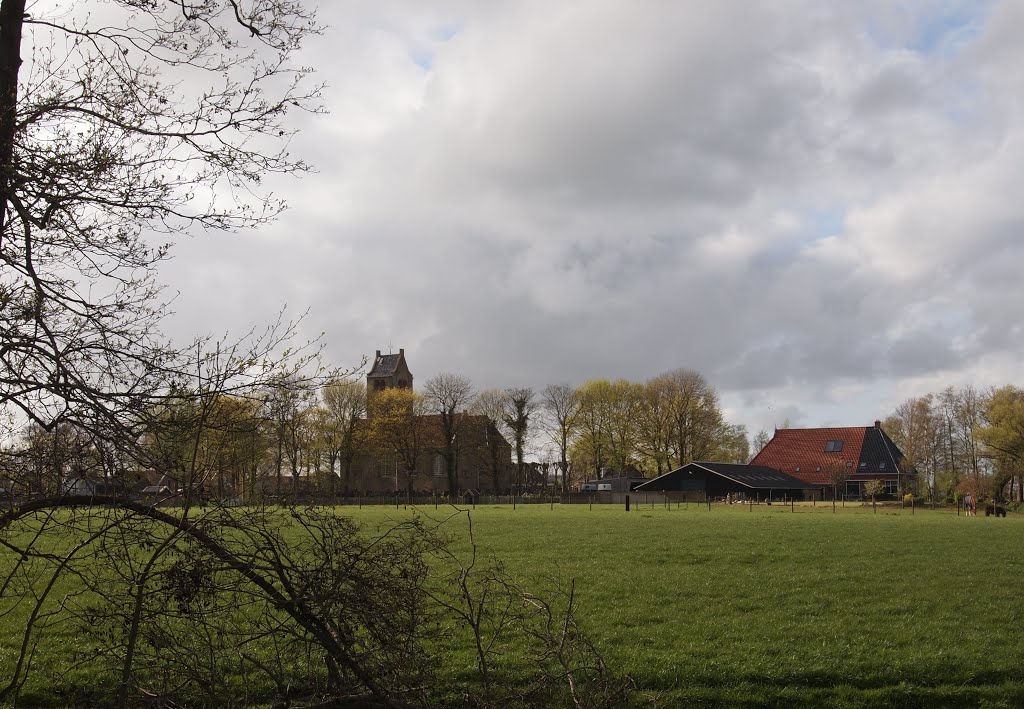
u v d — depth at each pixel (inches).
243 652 341.4
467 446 4266.7
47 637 523.2
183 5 324.2
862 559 1006.4
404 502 3634.4
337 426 3459.6
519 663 474.3
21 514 269.7
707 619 622.8
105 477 273.4
